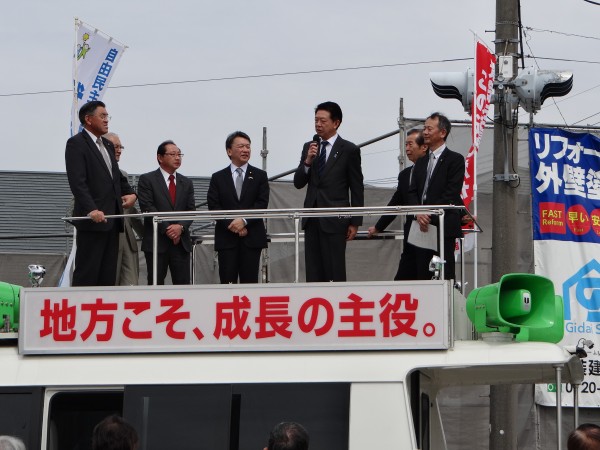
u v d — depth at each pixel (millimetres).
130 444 17375
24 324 23094
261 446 21734
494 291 22391
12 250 65188
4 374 22734
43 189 68750
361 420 21547
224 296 22625
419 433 22594
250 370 22125
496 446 32281
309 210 24125
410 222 28781
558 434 21438
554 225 40438
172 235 29875
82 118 28000
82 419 22500
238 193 29641
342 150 28812
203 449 21906
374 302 22172
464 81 33656
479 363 21734
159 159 30719
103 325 22906
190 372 22281
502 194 33375
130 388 22297
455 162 28062
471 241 39625
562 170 40750
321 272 28375
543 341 22766
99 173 27719
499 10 34000
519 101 33250
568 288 40344
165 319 22734
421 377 23203
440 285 22062
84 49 38375
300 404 21812
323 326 22234
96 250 27312
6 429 22469
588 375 40062
